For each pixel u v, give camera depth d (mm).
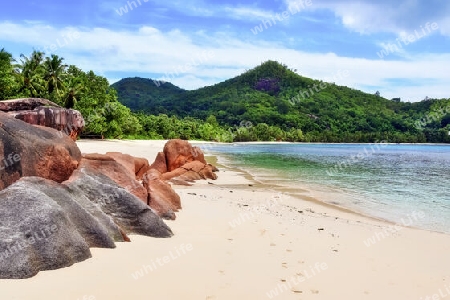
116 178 11172
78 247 7133
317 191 22438
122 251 7953
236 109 186750
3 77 50625
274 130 152875
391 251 10062
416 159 59906
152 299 5961
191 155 27781
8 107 14375
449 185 26719
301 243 10172
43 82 62406
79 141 67500
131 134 100250
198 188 21625
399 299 6852
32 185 7633
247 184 24734
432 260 9453
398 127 168250
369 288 7262
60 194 7992
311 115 181000
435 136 149125
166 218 11688
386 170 38719
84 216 7973
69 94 67250
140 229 9375
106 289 6086
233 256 8555
